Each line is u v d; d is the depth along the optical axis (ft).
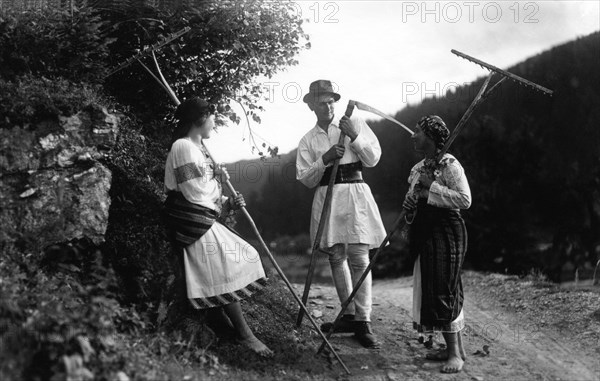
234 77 18.47
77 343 10.50
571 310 18.44
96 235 13.38
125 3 15.98
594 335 16.16
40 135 13.26
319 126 17.02
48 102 13.48
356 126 16.55
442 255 14.01
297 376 13.33
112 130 14.05
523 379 13.51
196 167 13.57
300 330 16.44
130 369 10.92
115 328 12.11
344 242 16.31
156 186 16.08
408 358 15.06
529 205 28.68
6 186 12.76
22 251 12.53
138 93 17.76
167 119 18.40
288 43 18.90
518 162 29.43
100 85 15.28
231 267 13.73
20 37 14.33
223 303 13.61
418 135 14.58
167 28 16.67
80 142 13.60
